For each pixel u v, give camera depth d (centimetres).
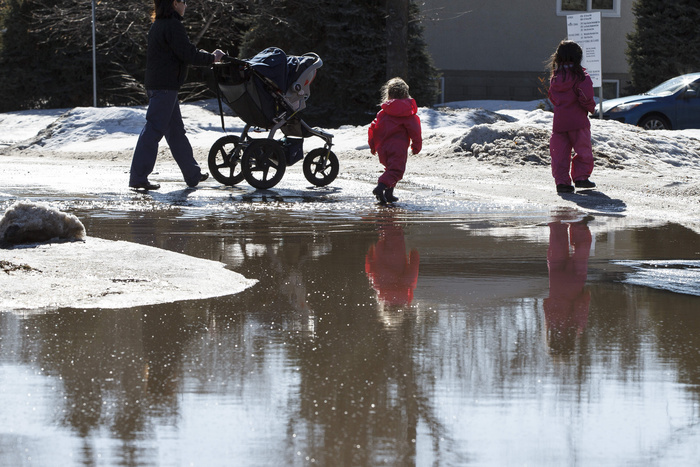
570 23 3578
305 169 2048
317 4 5116
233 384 545
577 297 819
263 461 426
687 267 984
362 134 3566
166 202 1700
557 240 1209
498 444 450
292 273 940
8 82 6725
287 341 649
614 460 432
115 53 6538
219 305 769
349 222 1414
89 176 2331
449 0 6312
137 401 511
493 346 639
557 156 1947
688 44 5862
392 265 996
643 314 750
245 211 1563
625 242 1190
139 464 422
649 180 2208
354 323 708
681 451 442
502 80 6438
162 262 949
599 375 568
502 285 878
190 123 4456
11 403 507
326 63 5112
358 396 523
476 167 2544
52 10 6147
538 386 544
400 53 5028
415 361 598
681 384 549
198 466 420
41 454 433
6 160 3219
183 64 1931
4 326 679
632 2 6328
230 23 6084
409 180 2225
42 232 1072
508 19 6388
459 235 1260
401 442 452
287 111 1959
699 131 3403
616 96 6569
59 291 793
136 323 698
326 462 426
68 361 590
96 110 4450
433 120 4462
